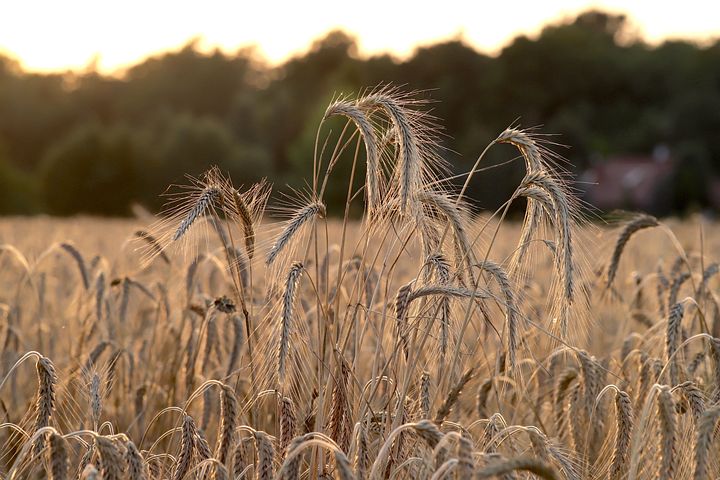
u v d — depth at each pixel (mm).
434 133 4430
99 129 76500
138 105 119688
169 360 6129
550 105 95688
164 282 6781
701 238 5801
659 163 81500
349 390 4477
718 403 4504
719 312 5609
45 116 111625
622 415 4324
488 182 34062
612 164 82812
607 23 124438
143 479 3588
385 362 4523
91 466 3219
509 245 12281
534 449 3926
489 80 92938
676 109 92125
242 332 5246
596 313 6402
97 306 6152
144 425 5559
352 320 4348
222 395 4117
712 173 82250
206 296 5930
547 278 7801
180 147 73625
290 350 4250
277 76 134125
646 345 5605
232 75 125688
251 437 4176
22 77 113875
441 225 4480
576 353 4656
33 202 75688
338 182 46344
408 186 4090
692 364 5184
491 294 4188
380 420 4391
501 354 5230
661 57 100812
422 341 4164
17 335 6125
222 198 4426
